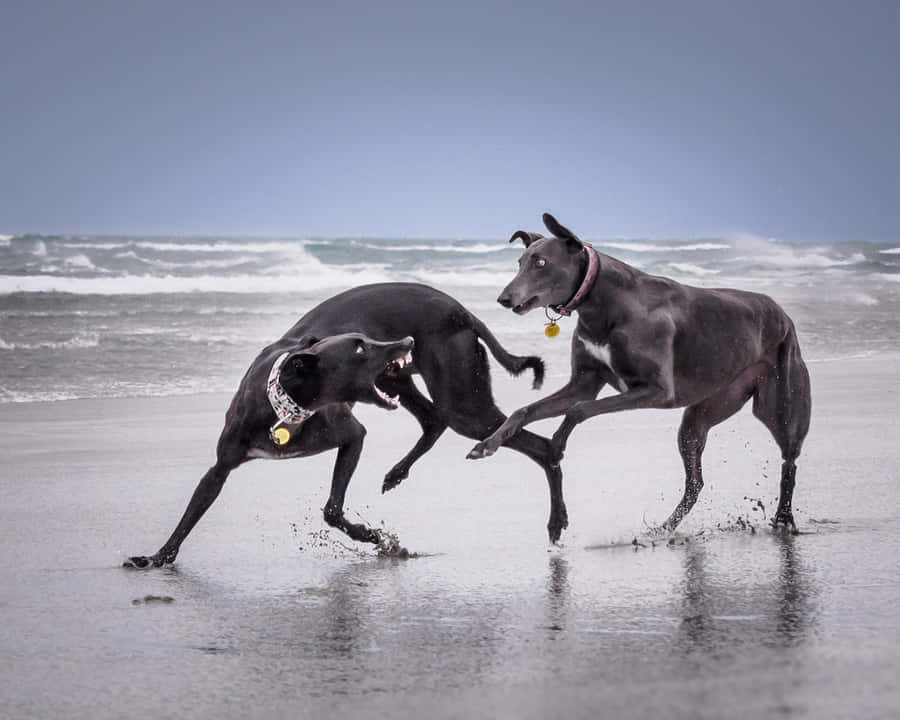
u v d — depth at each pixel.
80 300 27.83
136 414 13.34
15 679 4.49
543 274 7.12
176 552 6.67
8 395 14.90
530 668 4.51
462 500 8.48
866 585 5.85
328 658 4.74
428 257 46.94
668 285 7.43
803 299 32.53
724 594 5.71
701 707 3.97
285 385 6.40
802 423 7.78
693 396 7.48
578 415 7.03
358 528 6.93
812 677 4.29
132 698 4.25
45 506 8.29
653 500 8.48
